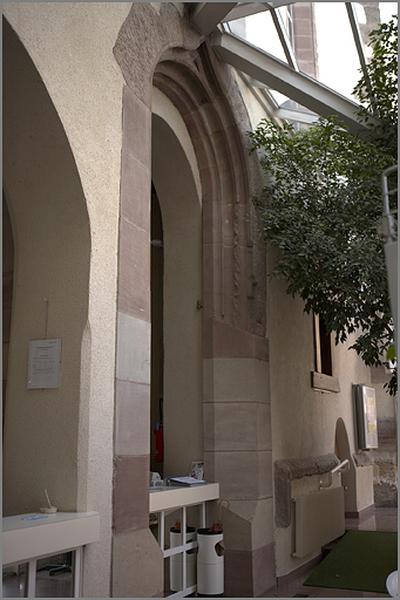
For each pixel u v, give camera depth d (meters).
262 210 6.65
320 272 6.25
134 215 4.30
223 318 6.31
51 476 3.55
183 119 6.39
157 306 7.95
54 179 3.78
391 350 2.78
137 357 4.16
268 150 6.88
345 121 6.98
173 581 5.26
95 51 4.04
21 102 3.61
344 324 6.58
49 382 3.67
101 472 3.67
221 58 6.31
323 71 6.63
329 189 6.79
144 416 4.17
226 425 6.03
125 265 4.11
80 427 3.54
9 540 2.82
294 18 6.30
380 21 6.19
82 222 3.78
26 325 3.82
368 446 11.16
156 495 4.67
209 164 6.51
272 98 7.60
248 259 6.58
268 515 6.15
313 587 6.07
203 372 6.15
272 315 7.01
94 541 3.40
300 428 7.64
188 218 6.52
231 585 5.67
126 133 4.32
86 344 3.66
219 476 5.91
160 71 5.69
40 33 3.48
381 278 5.95
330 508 7.92
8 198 3.96
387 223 2.52
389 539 8.15
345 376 10.62
